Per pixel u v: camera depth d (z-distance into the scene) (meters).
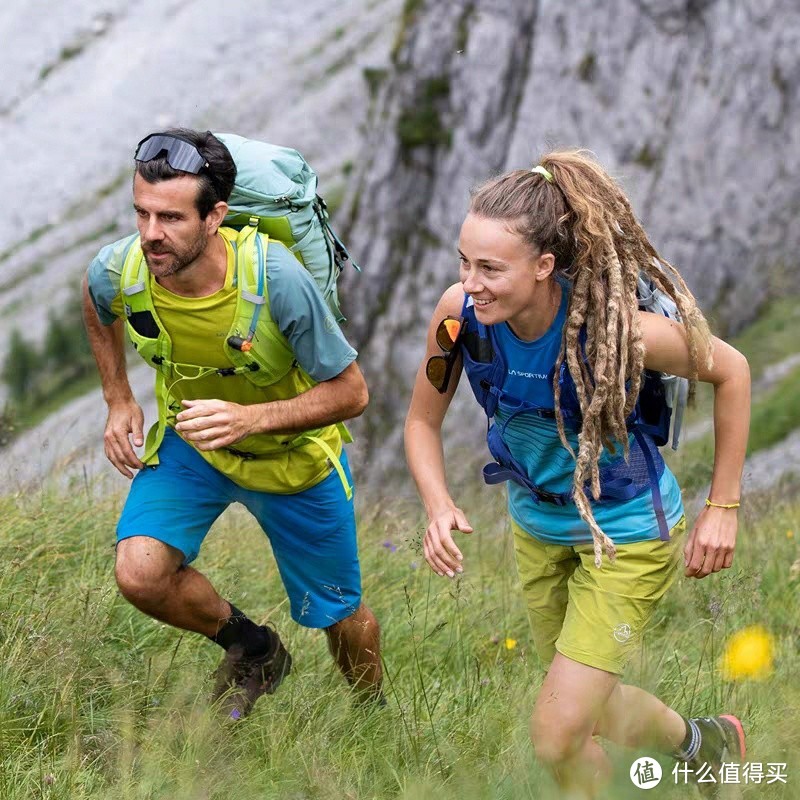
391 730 10.55
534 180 8.66
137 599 10.19
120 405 10.97
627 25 72.69
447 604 14.88
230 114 188.12
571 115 74.00
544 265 8.61
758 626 13.07
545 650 10.48
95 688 10.38
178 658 11.59
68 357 135.38
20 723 9.68
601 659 9.04
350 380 10.08
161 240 9.09
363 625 11.54
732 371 9.22
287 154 10.04
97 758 9.55
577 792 8.72
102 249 10.12
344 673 11.62
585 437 8.68
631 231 8.95
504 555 17.41
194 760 9.30
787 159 70.50
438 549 9.33
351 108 178.12
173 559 10.36
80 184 199.62
